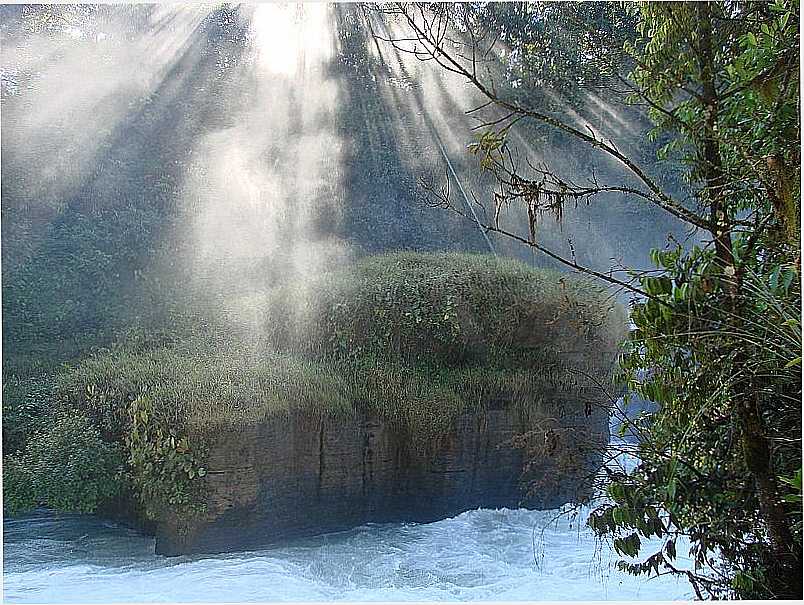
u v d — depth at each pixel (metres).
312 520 5.66
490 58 5.76
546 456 5.86
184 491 5.21
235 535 5.32
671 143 2.93
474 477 6.27
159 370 5.96
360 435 5.95
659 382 2.65
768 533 2.68
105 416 5.66
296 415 5.68
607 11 3.64
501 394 6.44
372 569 5.12
